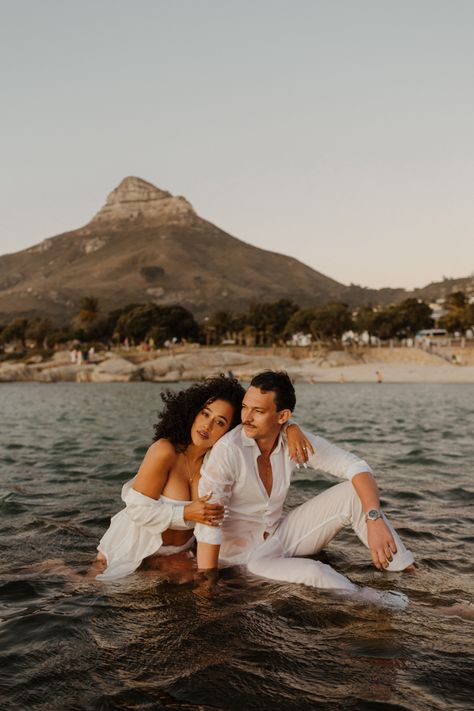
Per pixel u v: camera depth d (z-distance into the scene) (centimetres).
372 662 301
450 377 7762
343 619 354
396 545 443
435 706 260
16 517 609
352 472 445
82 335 14950
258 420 415
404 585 415
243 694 269
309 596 388
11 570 448
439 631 338
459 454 1099
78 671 292
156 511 429
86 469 912
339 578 407
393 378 7950
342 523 459
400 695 269
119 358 9500
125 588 406
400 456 1070
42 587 410
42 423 1894
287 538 461
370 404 3147
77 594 396
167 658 305
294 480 807
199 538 430
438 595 396
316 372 8494
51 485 784
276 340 13850
